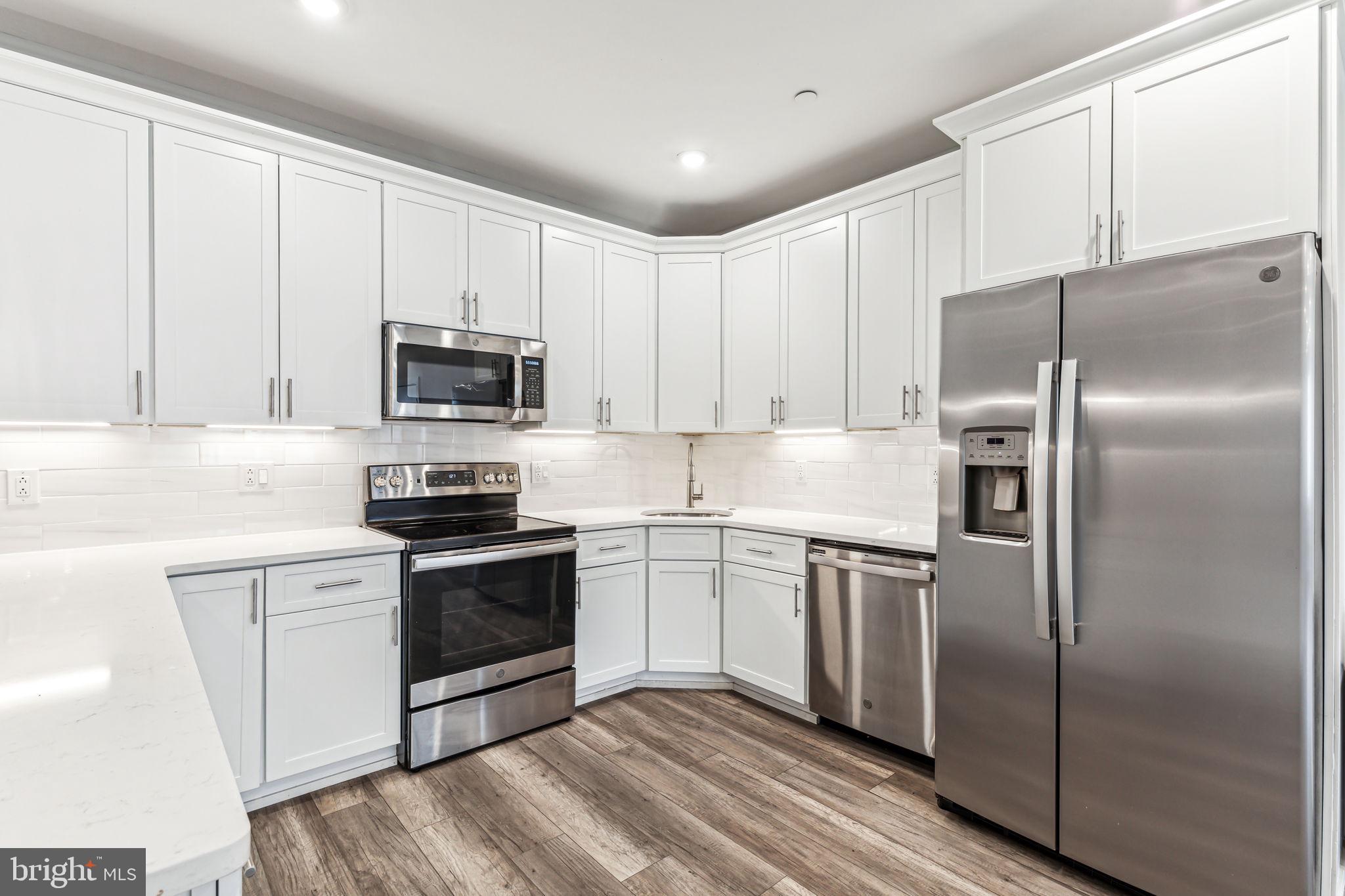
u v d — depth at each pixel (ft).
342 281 8.24
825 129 8.95
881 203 9.27
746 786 7.55
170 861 1.58
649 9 6.50
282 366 7.79
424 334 8.68
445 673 8.05
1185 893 5.32
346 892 5.73
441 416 8.81
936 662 7.36
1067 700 5.98
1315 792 4.83
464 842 6.45
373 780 7.63
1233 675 5.09
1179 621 5.34
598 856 6.26
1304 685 4.79
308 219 7.99
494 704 8.50
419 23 6.72
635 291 11.38
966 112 7.00
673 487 13.14
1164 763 5.43
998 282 6.86
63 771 2.03
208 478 8.02
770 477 12.09
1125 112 5.99
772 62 7.41
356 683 7.52
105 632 3.72
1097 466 5.78
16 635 3.65
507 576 8.63
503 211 9.74
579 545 9.56
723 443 12.94
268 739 6.93
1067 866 6.14
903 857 6.27
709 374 11.55
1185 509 5.31
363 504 9.19
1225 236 5.42
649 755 8.29
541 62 7.41
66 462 7.14
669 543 10.48
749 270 11.15
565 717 9.25
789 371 10.51
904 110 8.44
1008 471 6.68
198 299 7.23
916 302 8.81
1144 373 5.52
